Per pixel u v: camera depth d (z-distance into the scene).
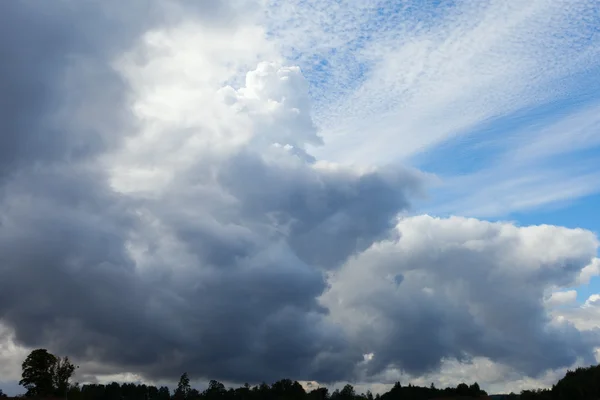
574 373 182.62
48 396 179.75
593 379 169.75
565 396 168.00
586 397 165.00
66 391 183.75
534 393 183.12
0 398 172.62
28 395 179.00
